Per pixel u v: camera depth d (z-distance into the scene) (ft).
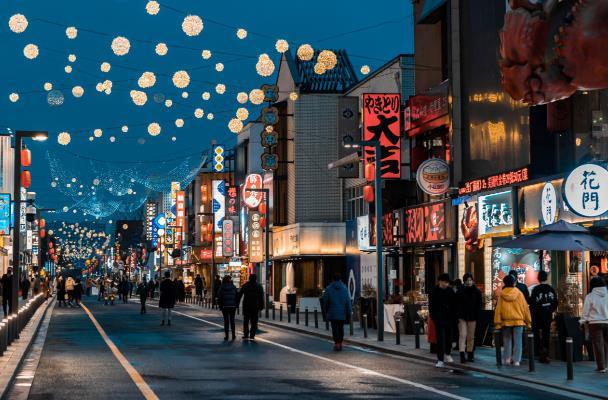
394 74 140.87
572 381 53.21
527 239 64.85
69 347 82.84
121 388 49.93
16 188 95.96
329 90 184.55
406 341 88.22
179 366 63.93
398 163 123.13
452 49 108.47
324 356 73.72
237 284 251.39
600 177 68.59
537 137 86.58
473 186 99.55
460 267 106.42
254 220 211.82
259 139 234.17
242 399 44.98
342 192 180.55
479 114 103.35
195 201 335.67
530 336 58.75
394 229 128.36
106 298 240.53
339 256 179.32
